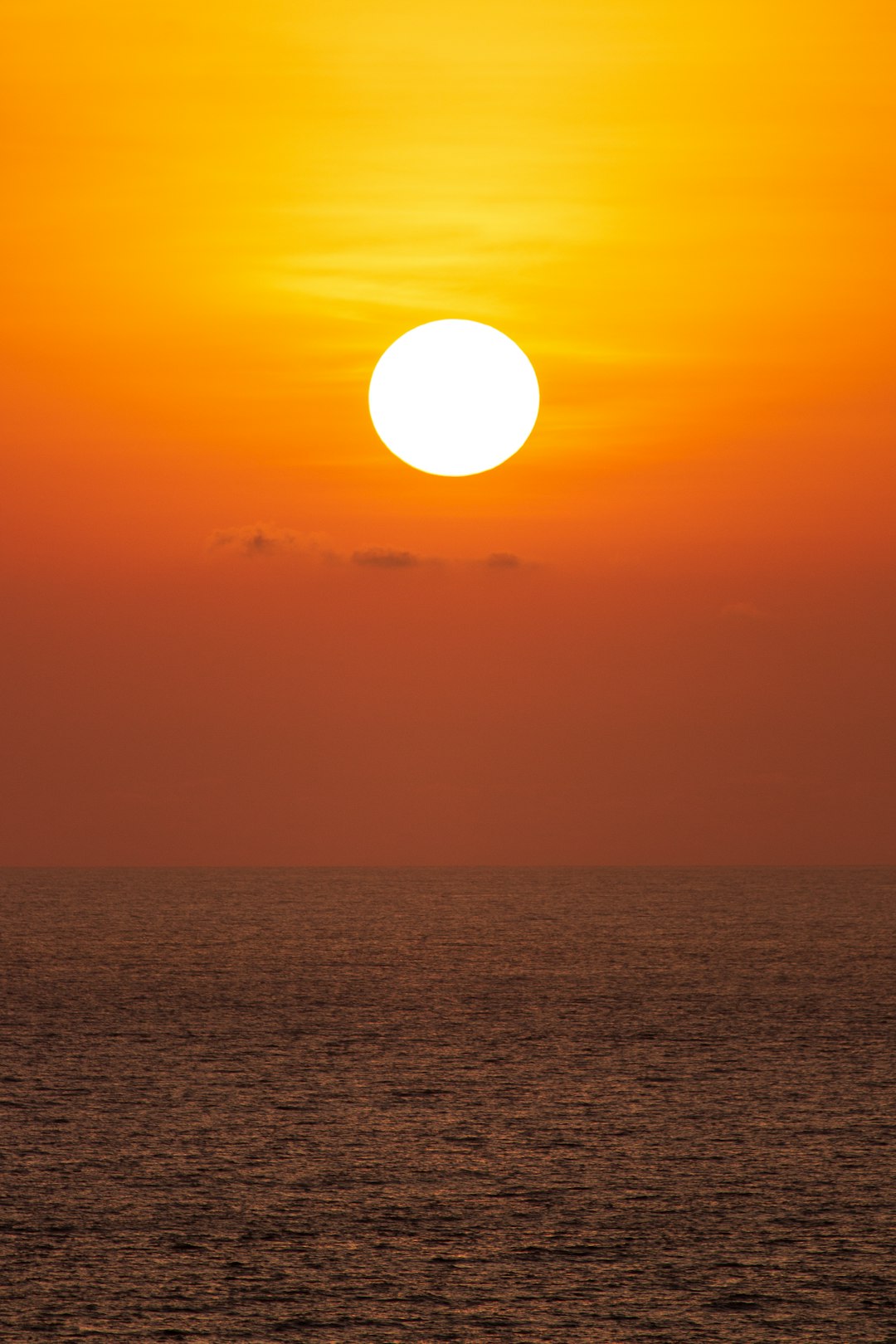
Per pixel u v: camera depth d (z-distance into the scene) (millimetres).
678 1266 180000
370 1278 175500
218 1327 160000
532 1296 170125
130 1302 166750
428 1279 175250
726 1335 159375
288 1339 157250
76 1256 181625
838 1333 160125
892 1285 173875
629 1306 167375
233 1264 179375
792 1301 169000
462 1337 158250
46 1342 155375
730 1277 176375
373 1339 157500
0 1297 167625
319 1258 182250
